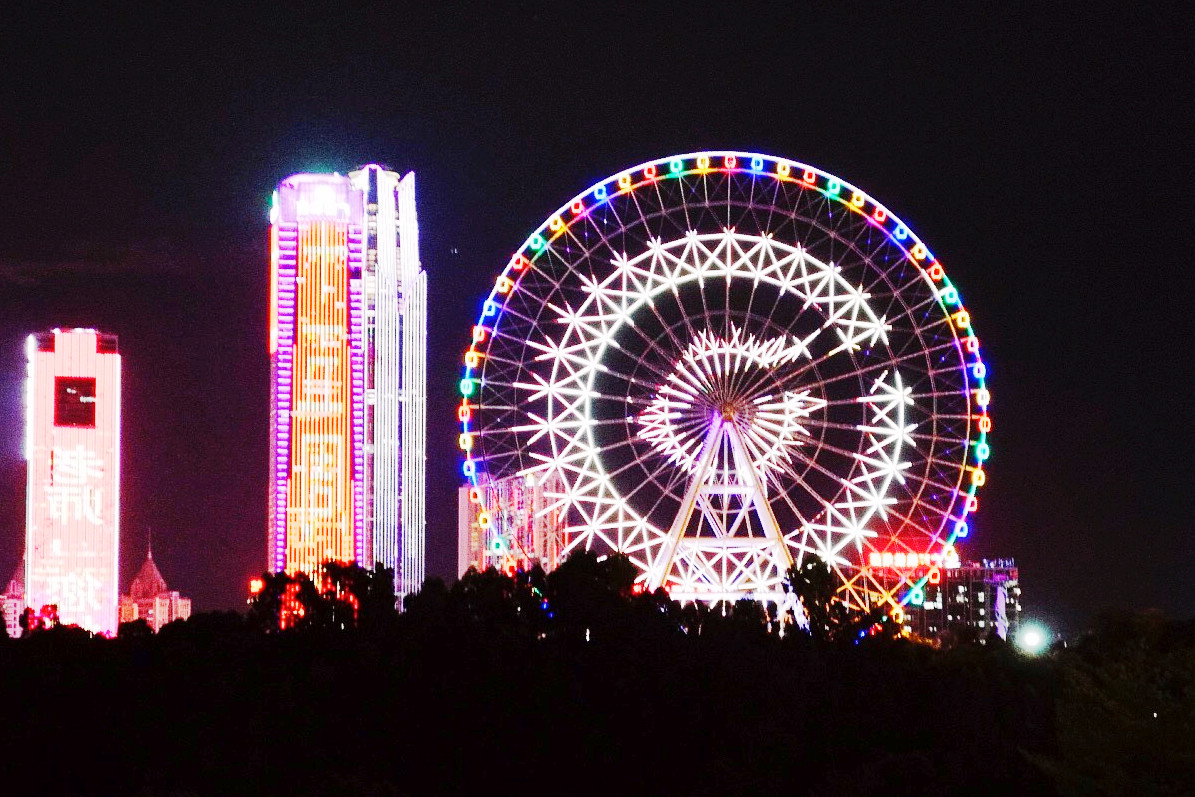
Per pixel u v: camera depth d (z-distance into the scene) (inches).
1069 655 5610.2
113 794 5639.8
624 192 7509.8
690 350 7219.5
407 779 5546.3
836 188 7529.5
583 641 5930.1
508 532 7381.9
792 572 6983.3
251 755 5516.7
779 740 5364.2
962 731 5354.3
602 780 5492.1
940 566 7396.7
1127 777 4404.5
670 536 7170.3
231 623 6860.2
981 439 7377.0
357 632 6392.7
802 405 7258.9
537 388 7342.5
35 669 5885.8
